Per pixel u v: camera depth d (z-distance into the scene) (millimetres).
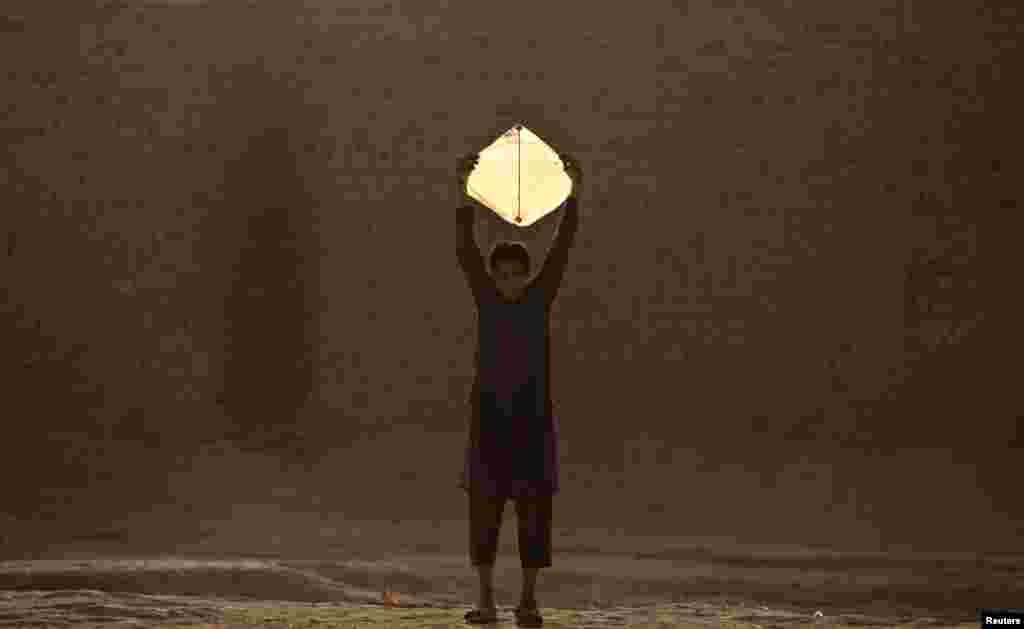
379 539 22078
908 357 27547
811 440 27359
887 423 27359
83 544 21234
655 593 17031
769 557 19641
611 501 24953
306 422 28062
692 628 6043
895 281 27922
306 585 13562
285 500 25234
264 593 13086
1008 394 27094
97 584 12953
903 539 22469
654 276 28250
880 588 17141
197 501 24891
